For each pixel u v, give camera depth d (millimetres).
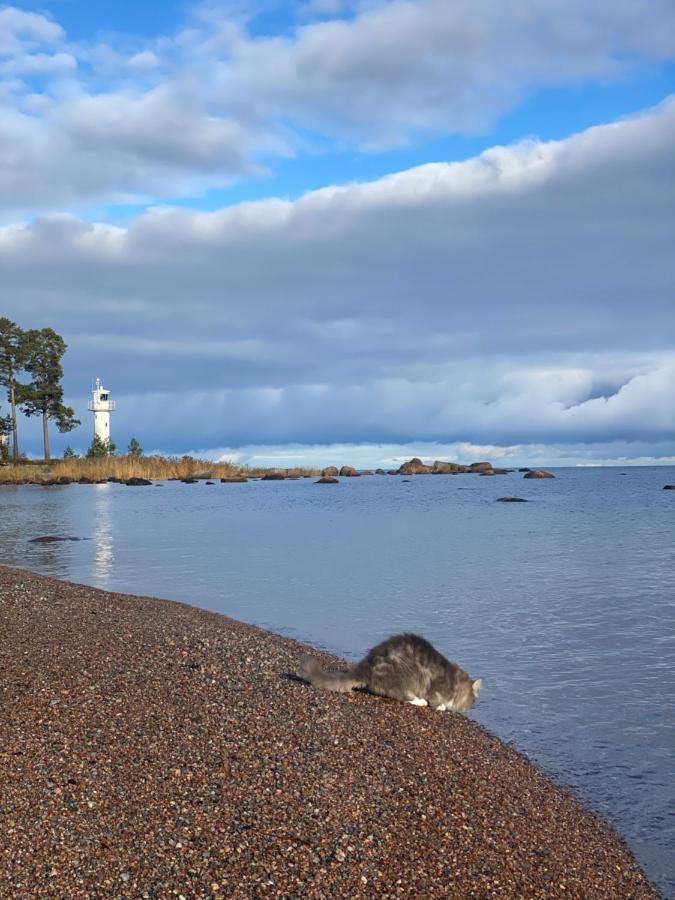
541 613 16250
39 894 4680
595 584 20234
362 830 5879
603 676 11445
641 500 63250
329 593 18750
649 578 21312
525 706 10039
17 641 10398
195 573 22047
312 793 6336
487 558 25859
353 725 8234
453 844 5930
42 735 6945
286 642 12617
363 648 13086
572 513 47688
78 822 5473
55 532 34031
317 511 48375
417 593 18766
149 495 65750
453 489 82188
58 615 12352
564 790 7402
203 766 6590
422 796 6668
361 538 32312
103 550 27562
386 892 5148
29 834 5266
